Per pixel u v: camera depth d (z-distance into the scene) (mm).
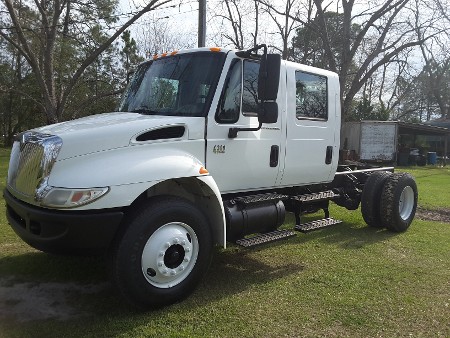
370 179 7074
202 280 4637
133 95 5023
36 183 3633
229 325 3668
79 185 3482
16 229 3926
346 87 26438
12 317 3746
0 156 24625
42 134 3945
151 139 4004
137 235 3654
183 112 4473
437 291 4559
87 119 4453
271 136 5082
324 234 6875
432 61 27594
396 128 28469
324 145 5859
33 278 4668
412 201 7289
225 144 4543
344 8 20250
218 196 4219
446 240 6660
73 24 16906
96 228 3521
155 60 5082
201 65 4586
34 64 12375
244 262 5371
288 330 3621
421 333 3643
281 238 4891
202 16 10938
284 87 5242
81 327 3562
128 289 3664
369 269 5191
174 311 3889
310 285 4625
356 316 3914
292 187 5824
